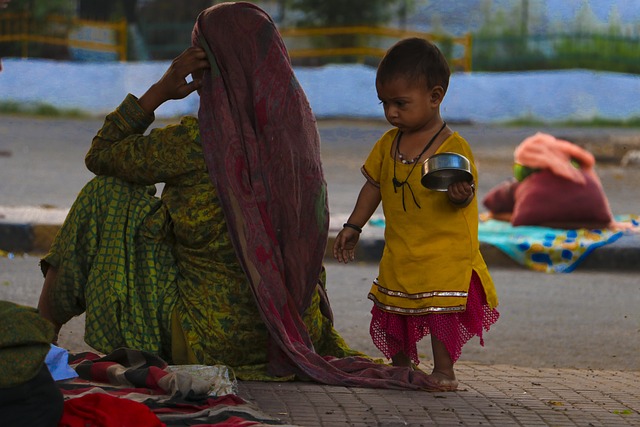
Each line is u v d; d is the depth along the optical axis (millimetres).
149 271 5602
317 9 32781
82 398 4285
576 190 11898
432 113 5629
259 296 5438
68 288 5660
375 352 7527
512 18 34469
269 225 5516
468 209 5605
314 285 5703
